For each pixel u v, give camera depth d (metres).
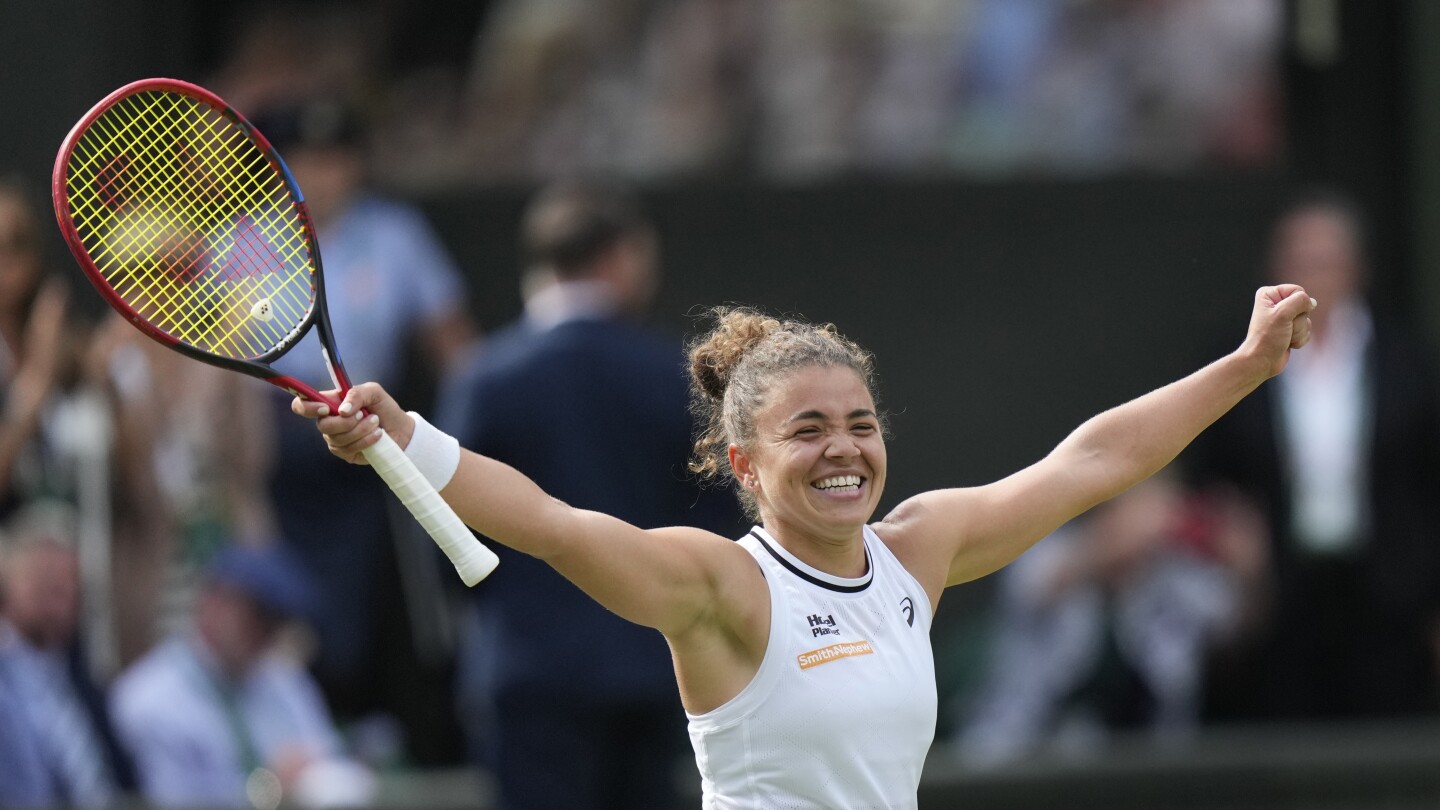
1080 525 30.39
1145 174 34.62
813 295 34.62
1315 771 27.22
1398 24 34.03
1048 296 34.81
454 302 31.03
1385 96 34.16
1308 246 30.73
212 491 27.92
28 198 30.77
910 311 34.75
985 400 34.81
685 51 34.44
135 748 26.27
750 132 34.56
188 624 26.94
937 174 34.62
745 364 13.96
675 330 34.34
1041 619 29.77
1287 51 34.44
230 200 15.14
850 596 13.59
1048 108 34.69
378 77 34.06
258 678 27.08
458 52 34.28
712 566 13.12
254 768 26.50
